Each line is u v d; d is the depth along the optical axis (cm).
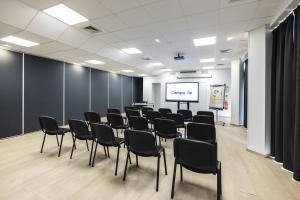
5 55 473
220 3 279
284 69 289
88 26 374
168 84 980
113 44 504
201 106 1017
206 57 677
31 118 539
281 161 307
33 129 544
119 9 299
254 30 377
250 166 299
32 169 278
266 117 346
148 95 1184
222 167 295
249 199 205
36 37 380
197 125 287
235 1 273
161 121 331
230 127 667
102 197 205
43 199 200
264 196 211
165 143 429
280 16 295
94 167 287
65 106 667
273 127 335
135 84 1220
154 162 311
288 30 286
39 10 305
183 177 256
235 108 704
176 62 783
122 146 395
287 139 279
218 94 788
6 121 474
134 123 377
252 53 378
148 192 216
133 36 435
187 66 894
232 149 394
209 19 336
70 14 320
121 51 587
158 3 280
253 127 369
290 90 278
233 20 338
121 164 300
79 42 446
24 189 221
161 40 465
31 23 328
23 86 517
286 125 280
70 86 692
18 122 504
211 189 225
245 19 332
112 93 970
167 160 321
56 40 404
